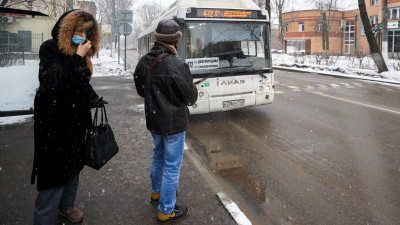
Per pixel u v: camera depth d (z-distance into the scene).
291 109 8.70
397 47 37.34
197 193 3.46
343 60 28.09
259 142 5.80
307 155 5.08
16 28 7.32
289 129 6.64
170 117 2.74
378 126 6.81
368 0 42.16
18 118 6.70
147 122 2.88
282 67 24.64
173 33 2.79
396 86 13.48
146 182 3.74
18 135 5.52
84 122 2.65
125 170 4.09
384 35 18.31
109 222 2.88
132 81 14.23
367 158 4.92
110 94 10.50
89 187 3.59
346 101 9.88
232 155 5.13
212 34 6.70
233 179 4.20
